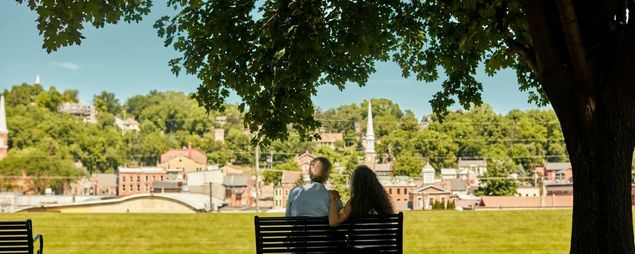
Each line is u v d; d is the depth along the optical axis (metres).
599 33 8.02
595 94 7.95
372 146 152.75
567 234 30.17
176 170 173.75
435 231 31.17
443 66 11.76
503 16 8.27
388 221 7.35
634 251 7.96
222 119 199.38
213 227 32.53
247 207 132.88
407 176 152.62
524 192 142.88
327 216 7.46
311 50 9.97
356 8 9.85
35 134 158.88
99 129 176.50
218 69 10.55
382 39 10.25
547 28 7.84
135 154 177.12
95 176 165.62
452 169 152.12
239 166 178.62
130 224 32.66
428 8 11.02
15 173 146.25
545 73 8.12
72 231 30.11
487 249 26.12
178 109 199.62
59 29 9.58
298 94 10.67
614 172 7.91
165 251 26.25
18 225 7.67
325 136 172.62
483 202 115.25
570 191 136.38
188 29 10.91
